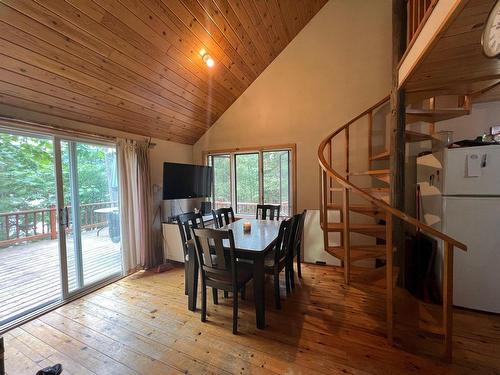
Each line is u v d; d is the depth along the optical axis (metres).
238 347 1.83
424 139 3.04
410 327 2.04
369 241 3.48
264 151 4.19
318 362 1.67
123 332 2.04
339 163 3.66
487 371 1.58
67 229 2.72
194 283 2.37
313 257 3.66
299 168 3.91
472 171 2.20
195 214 3.10
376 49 3.40
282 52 3.91
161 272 3.45
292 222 2.56
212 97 3.82
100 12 1.91
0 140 2.47
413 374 1.56
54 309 2.43
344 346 1.83
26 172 2.66
